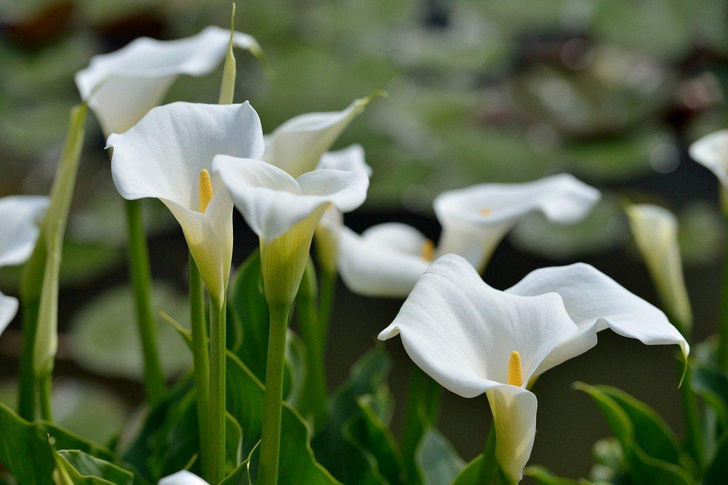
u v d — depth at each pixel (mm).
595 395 1615
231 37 1458
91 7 3490
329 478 1507
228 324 1597
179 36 3594
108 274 2977
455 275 1424
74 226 2951
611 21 3629
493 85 3820
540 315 1417
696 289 2762
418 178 3094
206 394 1485
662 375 2504
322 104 3275
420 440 1634
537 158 3215
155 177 1393
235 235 2959
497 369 1410
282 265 1373
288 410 1501
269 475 1412
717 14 3535
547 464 2229
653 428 1641
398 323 1389
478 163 3182
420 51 3820
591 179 3305
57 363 2553
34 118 3221
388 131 3293
